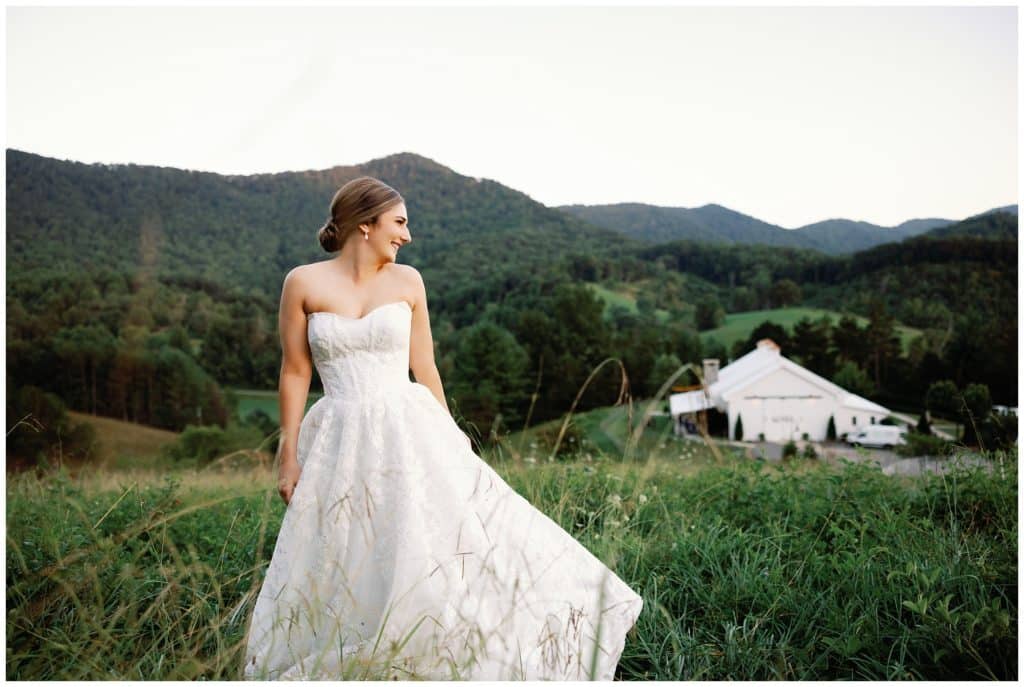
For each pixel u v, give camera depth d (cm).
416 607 231
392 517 239
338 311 255
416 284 268
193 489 482
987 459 393
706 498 422
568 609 243
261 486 494
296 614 228
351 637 231
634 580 309
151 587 278
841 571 294
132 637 234
